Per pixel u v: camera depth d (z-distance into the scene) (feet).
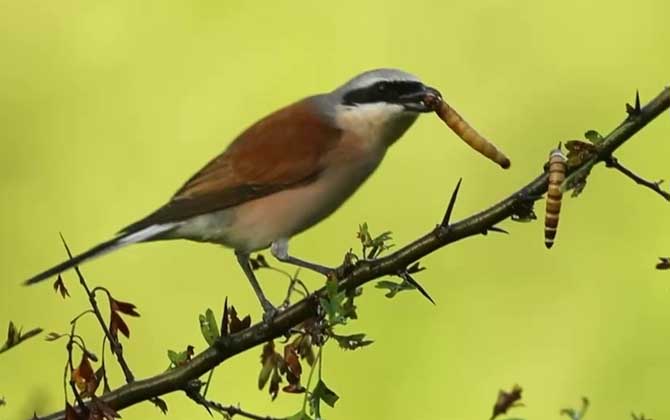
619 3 56.75
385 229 48.42
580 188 19.65
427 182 49.98
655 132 51.08
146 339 44.75
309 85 54.13
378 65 54.29
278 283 46.26
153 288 46.44
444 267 46.09
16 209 49.93
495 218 20.42
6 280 48.03
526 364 43.21
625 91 52.95
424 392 42.24
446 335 43.55
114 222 49.80
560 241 47.44
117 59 55.26
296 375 20.67
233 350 21.15
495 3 56.18
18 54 55.72
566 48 54.80
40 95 53.88
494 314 44.70
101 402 20.26
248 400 41.01
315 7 55.88
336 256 47.11
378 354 42.75
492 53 54.65
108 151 51.96
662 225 48.11
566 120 52.08
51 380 42.65
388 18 55.47
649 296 45.32
